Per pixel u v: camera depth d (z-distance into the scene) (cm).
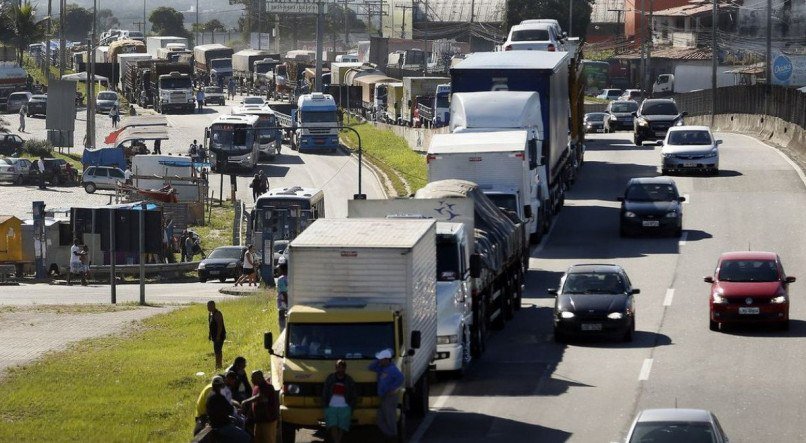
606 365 6550
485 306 7050
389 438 5066
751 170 13550
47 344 8094
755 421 5347
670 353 6788
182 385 6575
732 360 6581
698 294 8419
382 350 4981
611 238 10544
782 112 16350
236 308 9475
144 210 10194
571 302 7112
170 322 8969
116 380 6719
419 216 6744
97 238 13112
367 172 18812
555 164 11169
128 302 10319
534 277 9194
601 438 5106
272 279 11994
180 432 5412
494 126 9950
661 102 16625
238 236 14562
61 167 18362
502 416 5525
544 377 6300
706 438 4056
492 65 10694
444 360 6094
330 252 5188
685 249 9956
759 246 9975
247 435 4444
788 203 11650
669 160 13150
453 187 7556
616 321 6988
